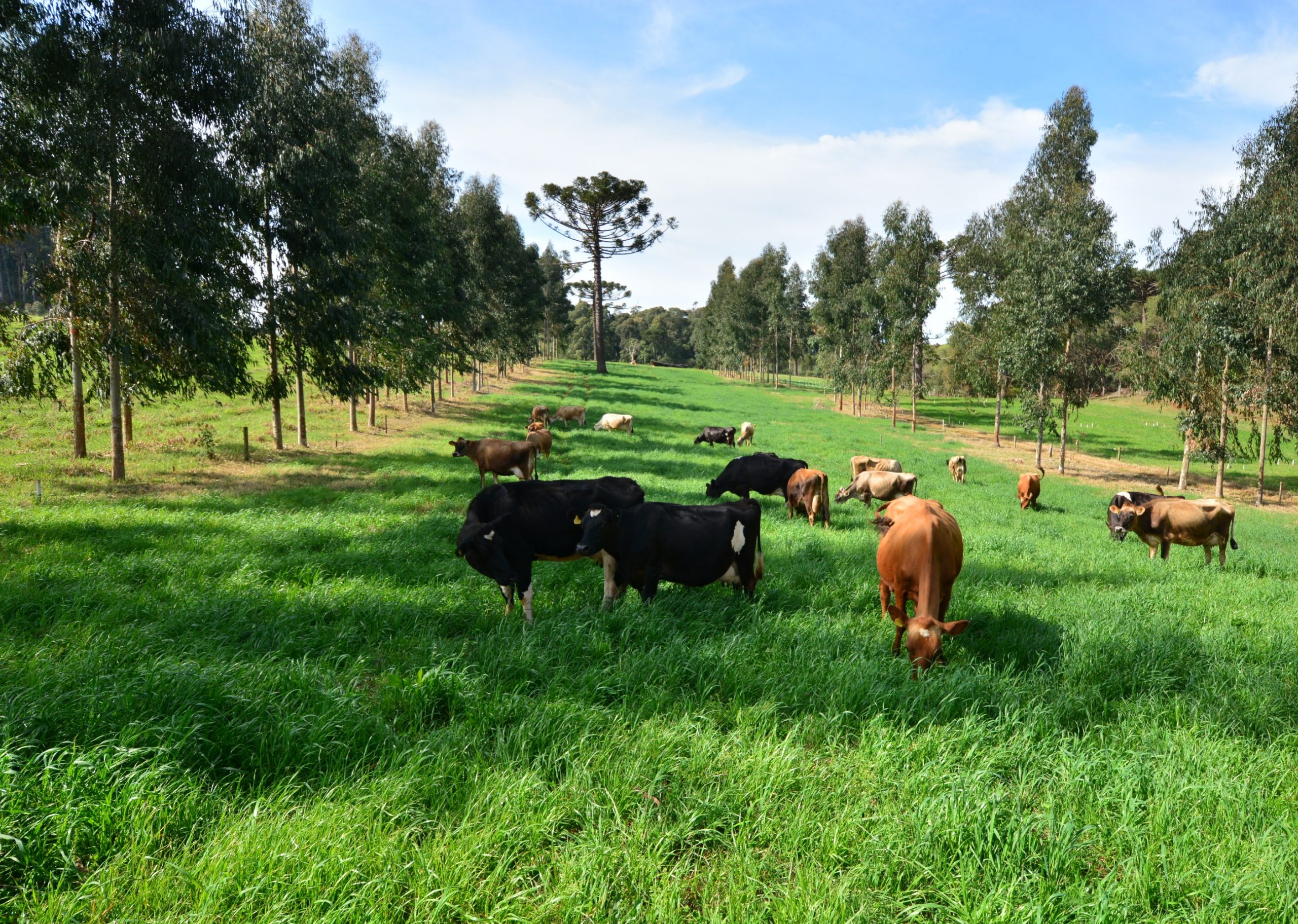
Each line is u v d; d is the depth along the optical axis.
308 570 8.99
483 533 7.52
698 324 128.50
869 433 43.75
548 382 65.81
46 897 3.35
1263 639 7.63
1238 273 25.25
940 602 7.33
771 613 7.95
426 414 35.88
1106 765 4.86
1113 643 6.96
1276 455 28.16
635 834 3.96
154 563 8.88
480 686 5.69
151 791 3.96
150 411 27.84
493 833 3.90
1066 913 3.48
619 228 72.94
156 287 16.97
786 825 4.15
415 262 29.61
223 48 16.88
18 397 17.44
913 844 3.94
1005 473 30.00
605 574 8.23
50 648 6.01
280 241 21.67
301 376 23.66
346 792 4.24
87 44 15.09
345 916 3.29
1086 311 29.94
